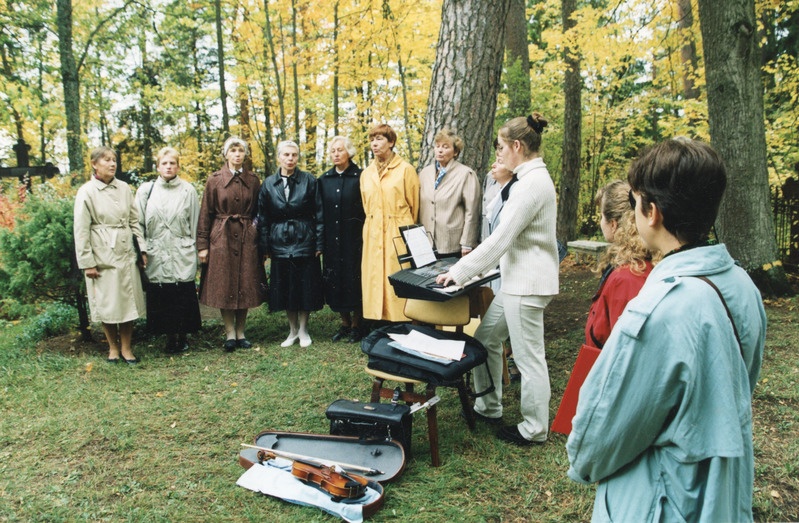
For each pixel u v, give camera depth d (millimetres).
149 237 4824
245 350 4914
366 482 2504
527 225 2770
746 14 5902
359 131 11477
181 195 4898
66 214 4957
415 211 4824
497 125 9211
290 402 3693
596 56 10742
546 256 2844
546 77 11922
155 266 4805
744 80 6035
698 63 9578
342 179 5000
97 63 13805
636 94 13406
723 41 6043
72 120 10914
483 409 3285
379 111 11102
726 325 960
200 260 5020
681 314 951
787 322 5223
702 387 945
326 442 2822
